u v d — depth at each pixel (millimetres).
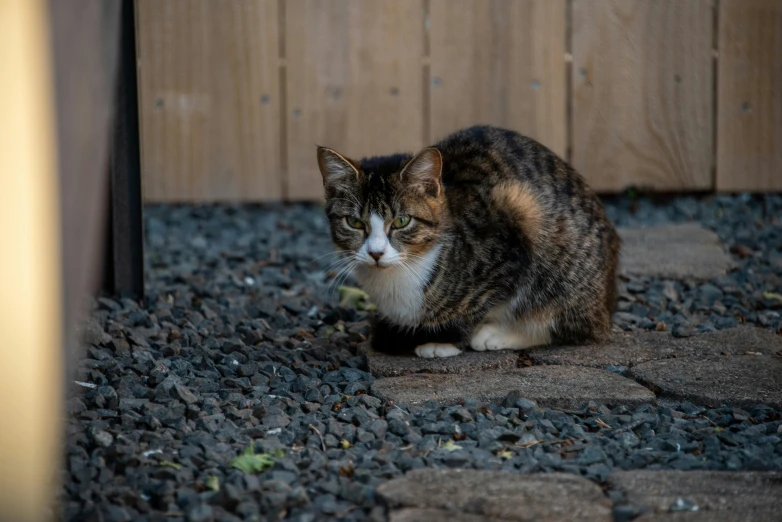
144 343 4535
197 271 6039
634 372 4211
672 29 7203
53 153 2695
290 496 2934
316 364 4406
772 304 5344
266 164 7387
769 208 7352
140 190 5078
